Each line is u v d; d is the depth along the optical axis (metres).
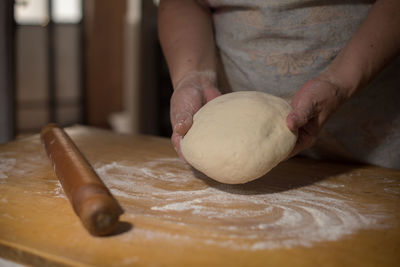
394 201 0.90
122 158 1.18
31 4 3.76
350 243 0.69
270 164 0.85
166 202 0.86
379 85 1.12
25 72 3.85
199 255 0.65
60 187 0.94
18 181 0.98
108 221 0.67
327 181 1.03
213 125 0.86
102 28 4.49
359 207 0.86
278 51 1.14
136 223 0.75
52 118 4.21
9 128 1.92
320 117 0.91
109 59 4.66
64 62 4.20
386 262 0.64
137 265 0.61
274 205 0.86
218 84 1.34
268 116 0.87
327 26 1.07
